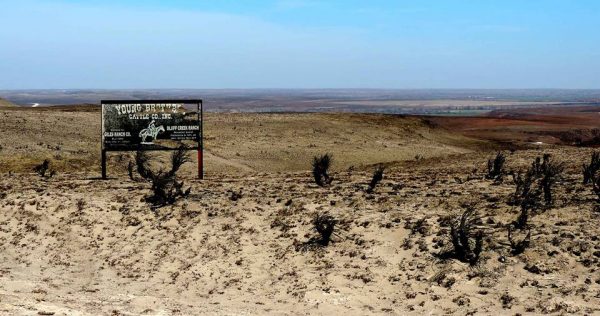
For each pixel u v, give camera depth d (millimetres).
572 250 16000
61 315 13008
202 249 19750
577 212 19094
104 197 25453
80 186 28094
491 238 17234
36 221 23125
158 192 24391
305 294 15641
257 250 19172
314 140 56156
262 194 24766
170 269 18641
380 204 22031
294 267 17688
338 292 15617
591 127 87250
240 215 22094
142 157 33188
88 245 21094
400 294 15195
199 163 30812
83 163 40531
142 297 15977
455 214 19719
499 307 13852
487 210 20031
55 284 17281
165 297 16250
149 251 20094
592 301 13586
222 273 17906
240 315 14164
